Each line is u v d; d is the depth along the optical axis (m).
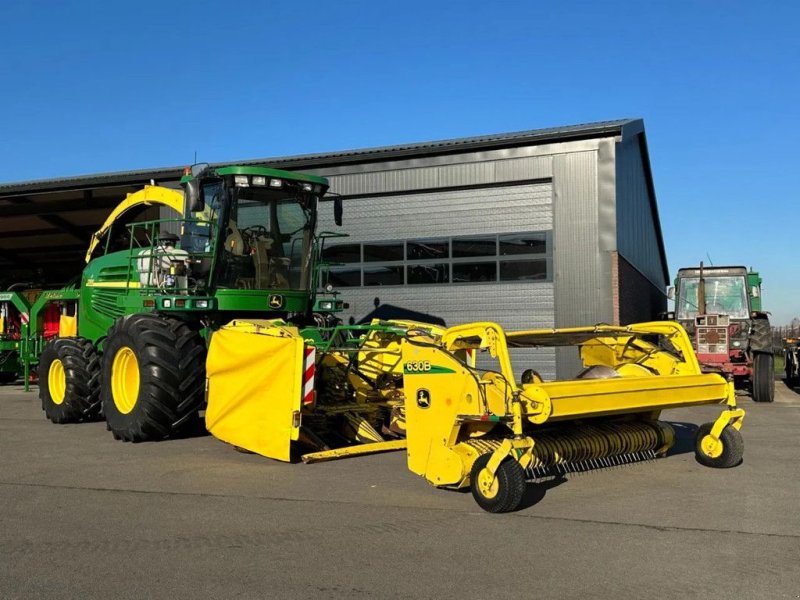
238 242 9.52
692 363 7.11
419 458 6.36
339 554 4.71
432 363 6.25
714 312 17.08
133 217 12.51
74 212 21.16
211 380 8.35
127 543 5.00
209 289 9.36
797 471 7.09
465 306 15.57
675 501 5.92
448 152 15.60
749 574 4.27
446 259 15.79
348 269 16.69
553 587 4.09
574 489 6.36
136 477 7.09
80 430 10.54
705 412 12.02
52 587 4.18
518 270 15.14
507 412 5.63
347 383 8.65
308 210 10.16
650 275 23.47
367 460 7.77
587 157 14.47
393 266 16.27
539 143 14.85
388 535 5.10
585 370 7.79
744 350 15.20
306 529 5.27
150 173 17.86
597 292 14.34
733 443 7.12
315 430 8.28
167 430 9.02
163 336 8.90
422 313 15.96
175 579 4.29
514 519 5.45
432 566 4.46
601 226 14.36
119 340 9.30
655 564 4.44
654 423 7.59
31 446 9.05
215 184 9.52
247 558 4.65
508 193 15.25
